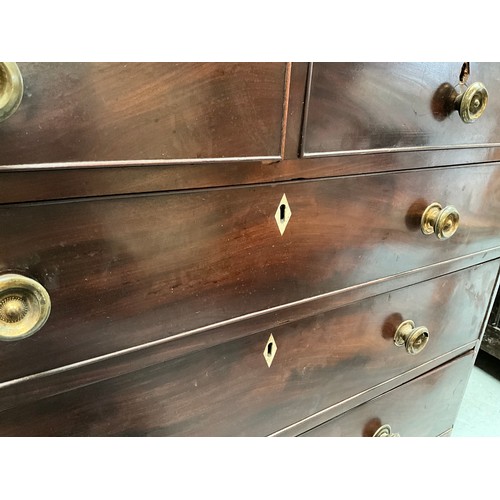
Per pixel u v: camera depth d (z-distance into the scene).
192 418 0.52
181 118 0.37
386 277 0.62
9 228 0.34
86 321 0.40
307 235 0.51
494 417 1.16
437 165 0.58
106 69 0.33
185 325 0.46
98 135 0.34
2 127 0.31
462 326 0.80
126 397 0.46
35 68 0.31
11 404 0.39
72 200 0.36
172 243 0.42
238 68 0.38
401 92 0.49
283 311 0.53
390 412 0.77
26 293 0.35
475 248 0.71
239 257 0.47
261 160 0.43
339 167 0.49
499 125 0.61
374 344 0.67
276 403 0.60
